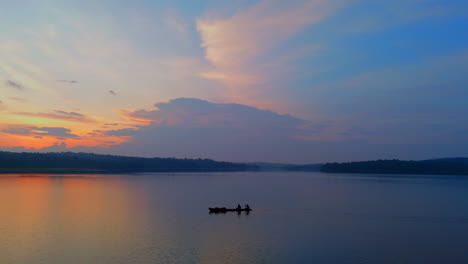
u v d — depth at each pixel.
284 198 98.19
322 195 107.88
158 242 43.00
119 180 185.12
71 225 52.94
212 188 137.38
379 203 86.19
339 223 57.22
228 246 41.50
